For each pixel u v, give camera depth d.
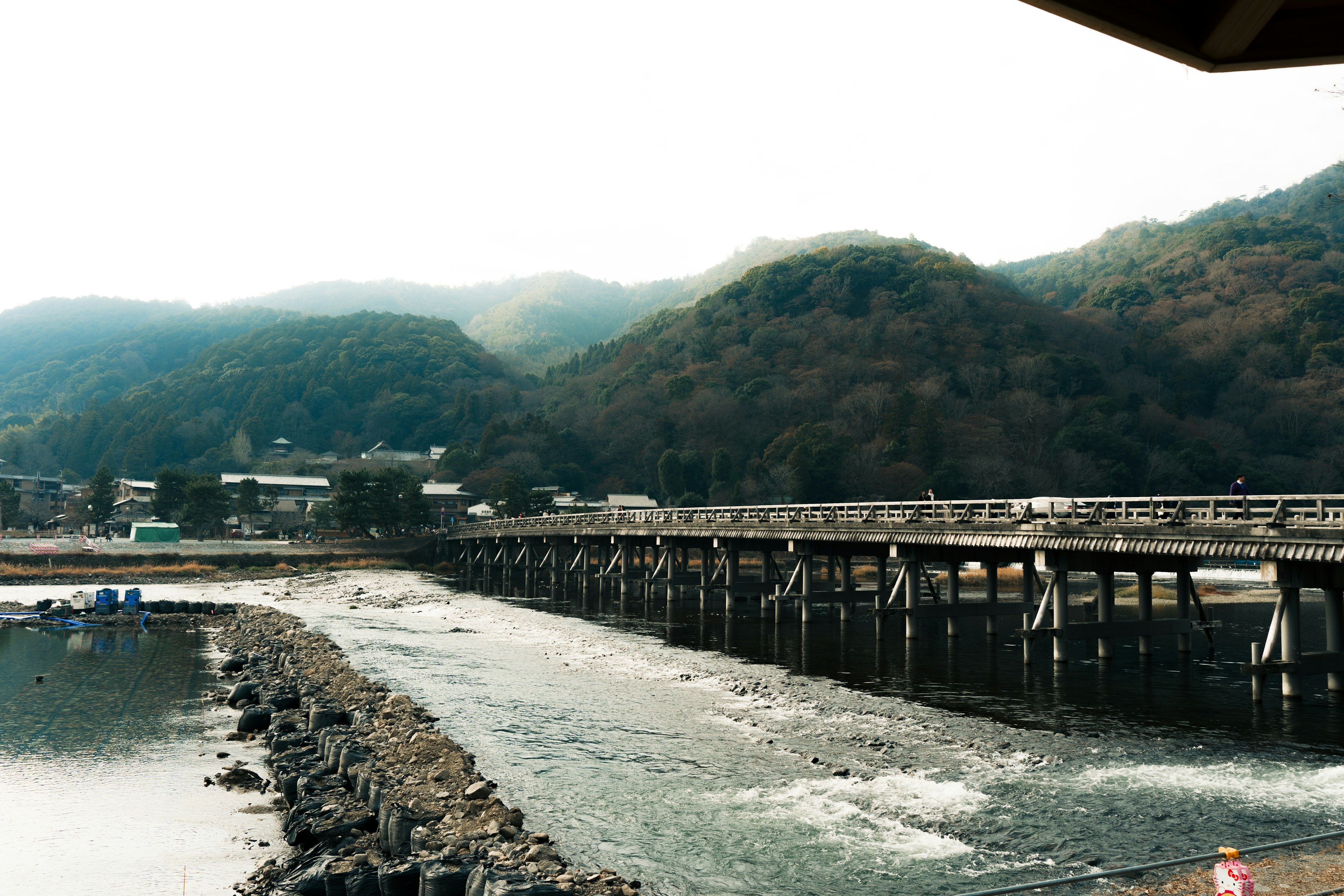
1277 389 149.75
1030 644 34.84
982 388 160.88
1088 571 34.66
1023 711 27.17
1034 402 147.62
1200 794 19.03
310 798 19.52
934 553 42.28
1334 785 19.50
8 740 26.66
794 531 47.88
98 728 28.17
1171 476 129.88
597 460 182.12
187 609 60.88
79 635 51.28
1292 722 24.89
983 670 34.81
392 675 34.91
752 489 135.50
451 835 16.16
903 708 27.72
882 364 170.50
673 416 175.12
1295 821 17.30
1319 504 23.14
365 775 19.86
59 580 85.00
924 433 135.88
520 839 16.19
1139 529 28.03
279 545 108.94
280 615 56.22
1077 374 160.88
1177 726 24.94
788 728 25.72
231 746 26.02
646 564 80.50
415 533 127.38
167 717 29.77
